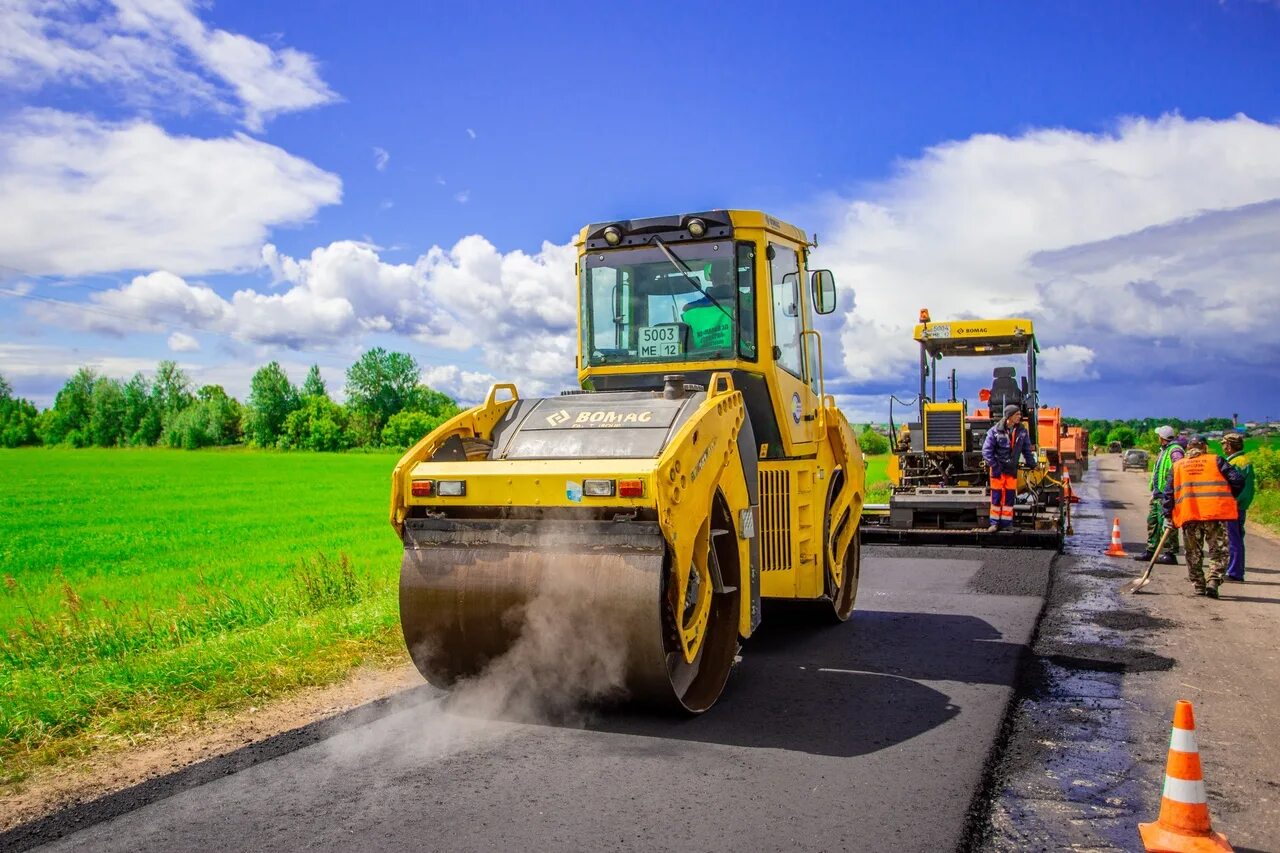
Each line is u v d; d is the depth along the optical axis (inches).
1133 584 400.2
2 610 446.6
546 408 236.8
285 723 203.8
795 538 286.0
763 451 281.7
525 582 200.7
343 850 139.9
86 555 701.9
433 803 158.2
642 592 192.4
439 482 208.8
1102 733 200.5
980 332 636.1
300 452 4655.5
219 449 5004.9
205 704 214.7
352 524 971.9
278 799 160.4
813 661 267.9
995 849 143.3
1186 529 379.2
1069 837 147.5
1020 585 402.9
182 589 486.0
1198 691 234.2
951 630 311.7
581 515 203.0
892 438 642.8
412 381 5477.4
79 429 5305.1
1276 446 1439.5
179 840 144.2
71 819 152.3
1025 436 534.6
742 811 154.6
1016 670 254.8
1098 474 1822.1
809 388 307.9
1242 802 161.8
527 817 152.0
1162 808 144.6
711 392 224.7
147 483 1907.0
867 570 454.0
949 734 197.0
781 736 195.9
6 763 179.0
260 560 623.5
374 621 290.2
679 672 212.8
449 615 207.0
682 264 275.6
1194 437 385.1
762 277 273.4
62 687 219.1
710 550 222.7
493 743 191.2
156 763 179.2
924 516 555.2
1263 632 306.0
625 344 281.1
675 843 141.9
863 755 183.5
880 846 140.9
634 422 221.1
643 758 181.6
